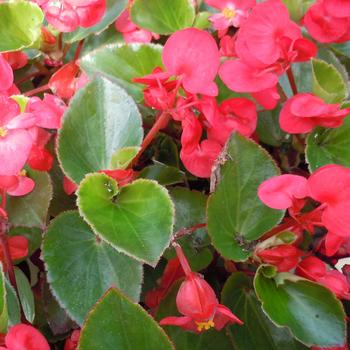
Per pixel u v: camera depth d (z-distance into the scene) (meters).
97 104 0.25
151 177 0.27
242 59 0.25
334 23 0.28
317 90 0.27
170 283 0.26
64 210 0.27
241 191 0.25
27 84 0.32
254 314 0.25
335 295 0.23
